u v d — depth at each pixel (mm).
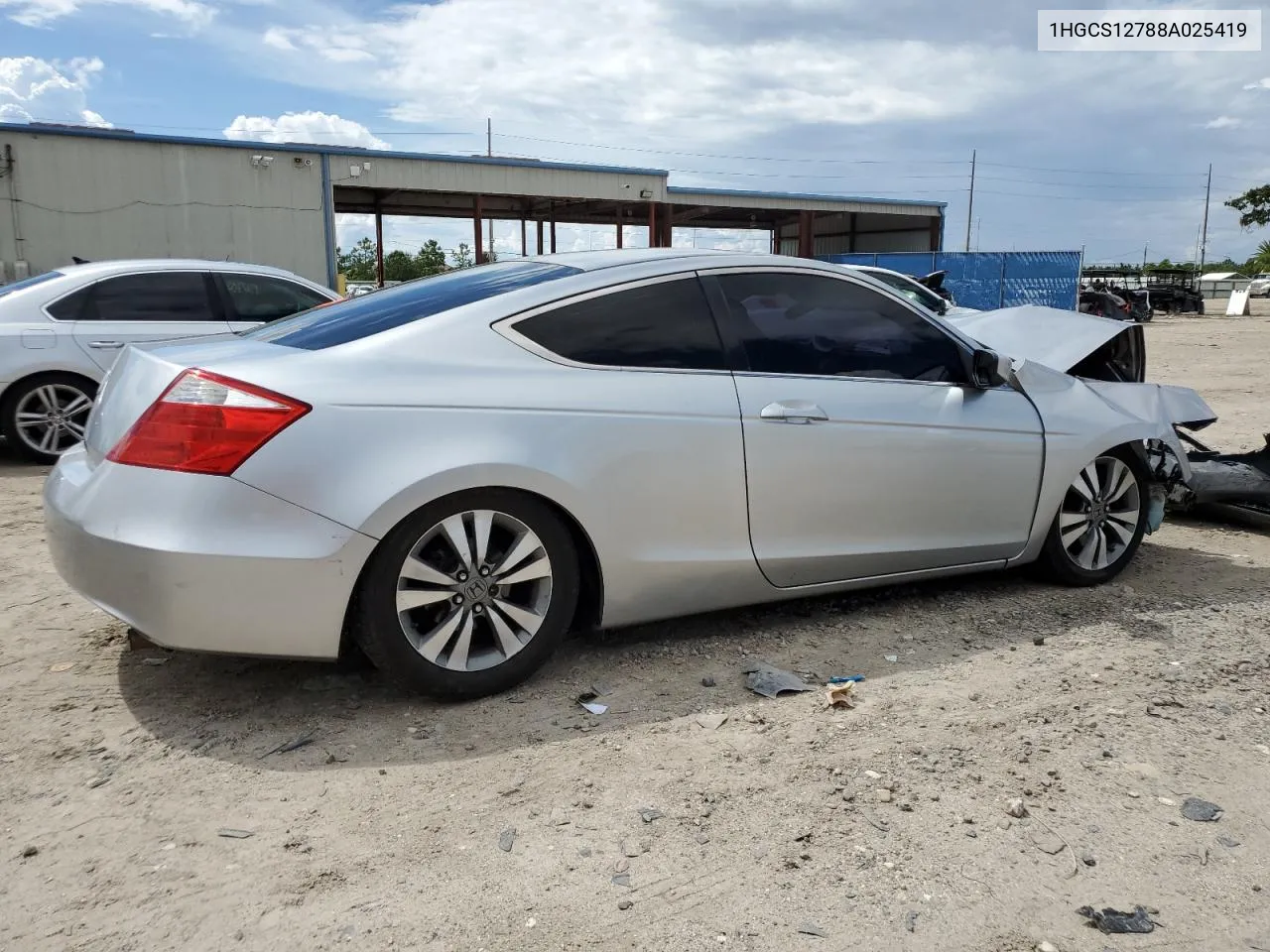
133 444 2805
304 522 2779
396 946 2047
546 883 2262
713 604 3553
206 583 2725
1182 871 2340
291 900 2188
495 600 3121
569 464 3105
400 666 2986
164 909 2152
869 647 3695
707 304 3527
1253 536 5469
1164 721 3105
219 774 2717
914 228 45438
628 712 3125
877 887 2260
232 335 3623
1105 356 5758
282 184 24250
